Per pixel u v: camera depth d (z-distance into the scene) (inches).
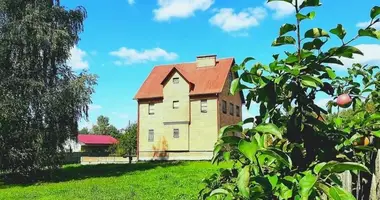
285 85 69.2
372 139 75.2
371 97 92.9
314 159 69.0
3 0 816.3
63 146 875.4
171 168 986.7
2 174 874.8
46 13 846.5
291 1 65.8
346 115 94.3
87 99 840.3
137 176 804.6
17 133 785.6
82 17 919.0
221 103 1334.9
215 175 79.2
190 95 1337.4
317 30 66.2
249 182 56.1
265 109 69.9
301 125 69.8
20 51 810.2
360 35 63.2
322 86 70.9
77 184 701.9
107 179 776.3
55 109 812.0
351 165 49.6
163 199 426.0
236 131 66.1
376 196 68.9
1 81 791.7
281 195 54.3
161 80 1454.2
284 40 68.2
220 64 1423.5
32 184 759.7
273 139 73.8
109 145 2711.6
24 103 781.3
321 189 50.6
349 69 99.2
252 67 69.2
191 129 1330.0
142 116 1406.3
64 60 863.1
